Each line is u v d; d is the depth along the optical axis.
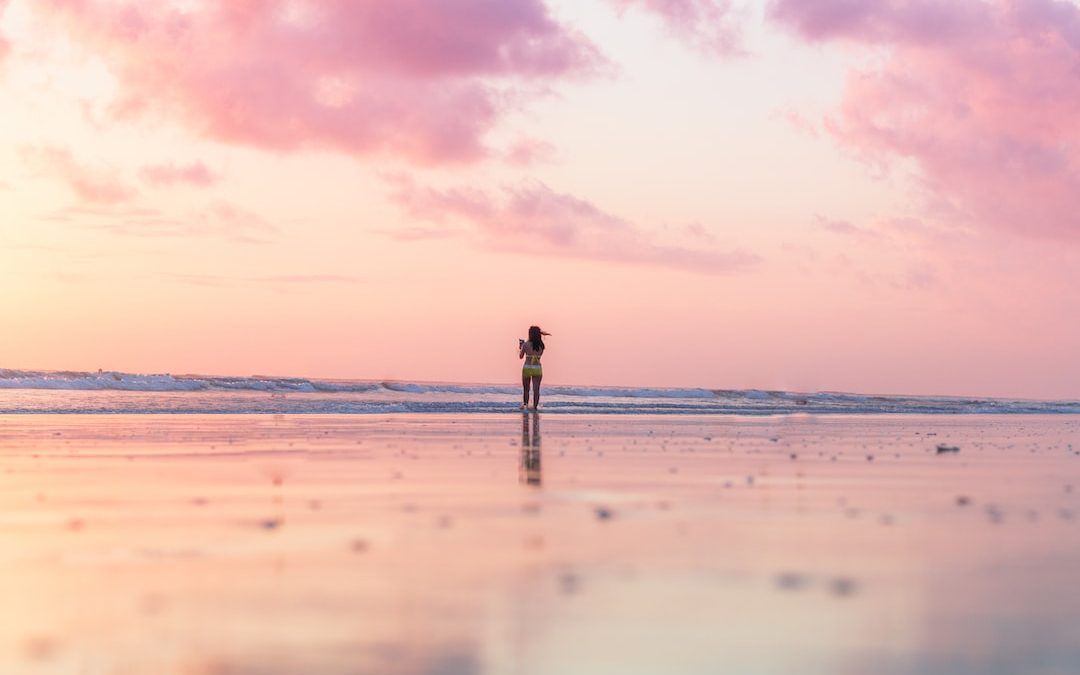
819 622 3.65
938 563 4.80
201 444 12.77
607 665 3.14
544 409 27.14
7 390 32.25
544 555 4.98
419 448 12.38
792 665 3.14
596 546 5.25
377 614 3.75
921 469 10.16
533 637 3.44
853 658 3.21
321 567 4.64
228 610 3.79
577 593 4.11
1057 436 18.39
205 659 3.16
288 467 9.71
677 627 3.57
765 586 4.25
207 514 6.43
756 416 25.83
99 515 6.37
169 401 25.98
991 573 4.55
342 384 40.53
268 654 3.22
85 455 11.01
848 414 28.72
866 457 11.62
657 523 6.12
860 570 4.62
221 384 37.31
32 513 6.44
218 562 4.77
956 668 3.09
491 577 4.43
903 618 3.70
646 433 16.48
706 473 9.41
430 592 4.12
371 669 3.07
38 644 3.33
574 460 10.75
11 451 11.47
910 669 3.09
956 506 7.06
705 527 5.96
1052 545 5.36
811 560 4.87
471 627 3.57
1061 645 3.35
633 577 4.44
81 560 4.81
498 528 5.88
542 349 27.11
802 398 45.19
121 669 3.05
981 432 19.09
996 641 3.39
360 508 6.77
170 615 3.72
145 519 6.20
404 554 5.00
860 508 6.91
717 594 4.09
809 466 10.29
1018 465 10.95
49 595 4.04
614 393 45.34
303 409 23.78
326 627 3.55
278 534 5.63
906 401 44.88
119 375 38.62
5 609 3.80
